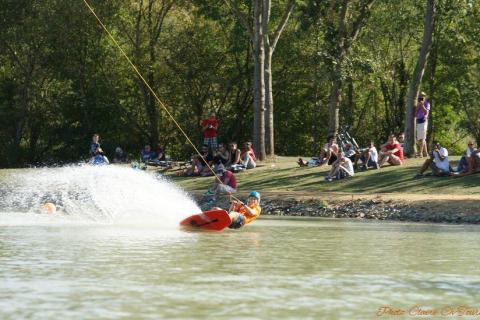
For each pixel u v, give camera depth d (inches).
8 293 1111.6
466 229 2253.9
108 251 1589.6
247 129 6451.8
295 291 1160.8
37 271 1304.1
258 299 1098.1
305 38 5639.8
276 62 6136.8
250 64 6205.7
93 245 1695.4
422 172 3297.2
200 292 1141.1
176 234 1977.1
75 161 6284.5
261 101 4234.7
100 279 1235.2
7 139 6348.4
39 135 6427.2
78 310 1011.9
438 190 3068.4
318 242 1830.7
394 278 1286.9
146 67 5816.9
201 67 6107.3
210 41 6097.4
